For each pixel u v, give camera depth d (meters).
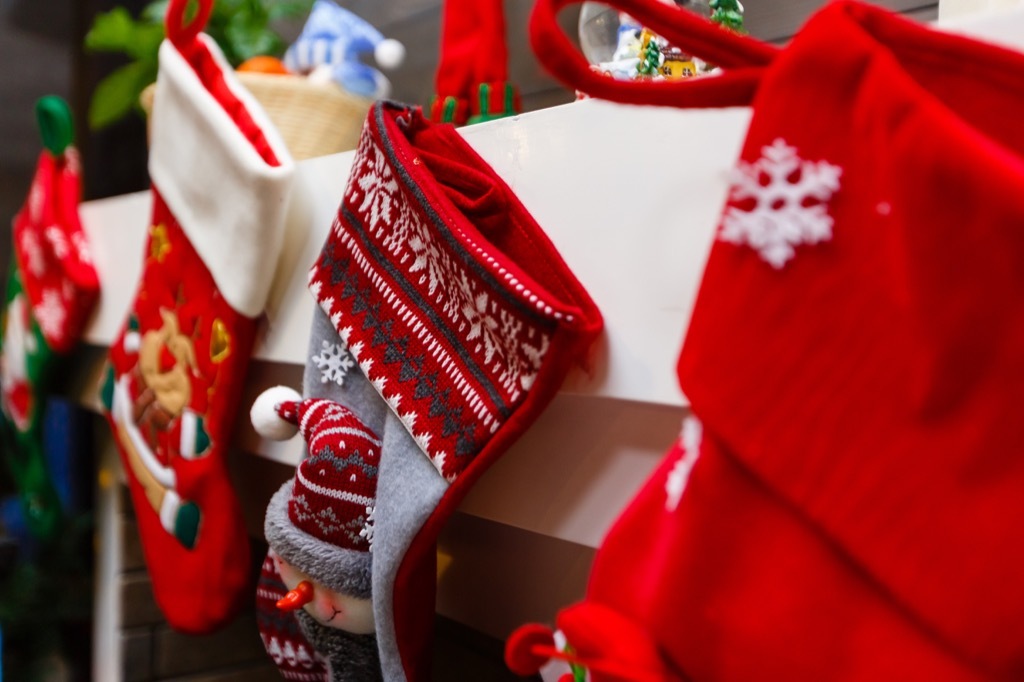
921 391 0.46
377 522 0.71
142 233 1.08
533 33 0.54
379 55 1.05
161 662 1.27
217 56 0.95
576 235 0.67
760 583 0.50
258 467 1.12
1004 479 0.44
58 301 1.21
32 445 1.30
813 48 0.50
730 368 0.50
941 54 0.50
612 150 0.65
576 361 0.67
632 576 0.56
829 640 0.49
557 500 0.71
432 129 0.75
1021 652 0.43
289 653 0.82
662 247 0.63
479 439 0.66
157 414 0.98
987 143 0.46
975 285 0.45
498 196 0.68
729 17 0.77
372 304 0.73
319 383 0.78
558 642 0.67
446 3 0.94
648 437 0.66
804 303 0.49
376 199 0.73
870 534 0.47
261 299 0.88
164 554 0.97
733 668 0.50
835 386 0.48
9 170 1.82
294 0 1.21
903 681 0.47
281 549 0.74
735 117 0.60
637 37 0.80
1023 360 0.43
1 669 1.39
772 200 0.50
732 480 0.51
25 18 1.80
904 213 0.47
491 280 0.64
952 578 0.45
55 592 1.43
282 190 0.84
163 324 0.97
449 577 0.97
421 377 0.70
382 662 0.71
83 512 1.53
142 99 1.09
